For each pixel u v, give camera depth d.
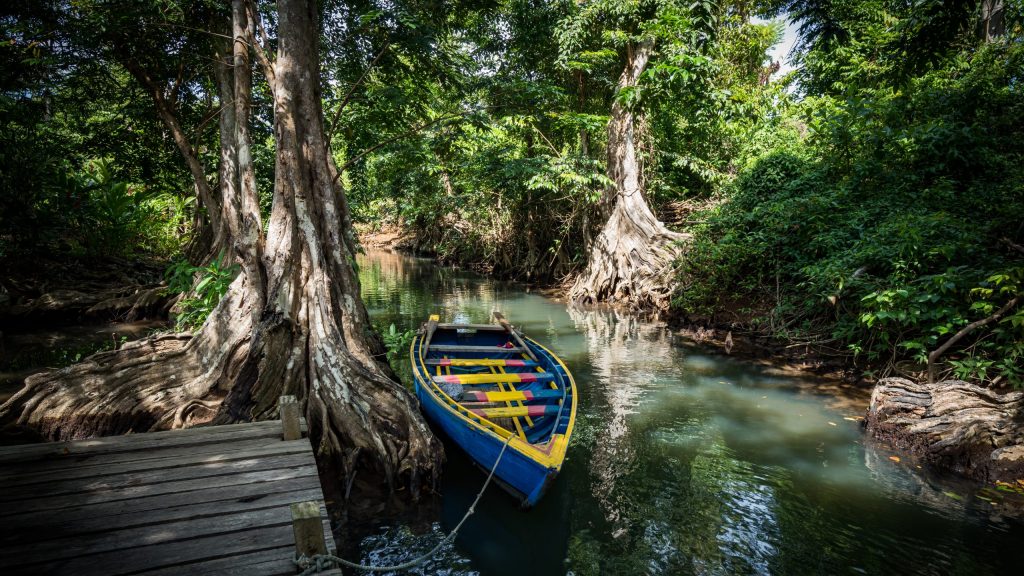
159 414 6.45
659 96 13.30
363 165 18.05
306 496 3.67
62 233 15.25
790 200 12.33
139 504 3.51
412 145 17.66
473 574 4.36
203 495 3.64
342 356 6.41
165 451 4.35
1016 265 7.45
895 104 11.16
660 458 6.31
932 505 5.22
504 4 17.27
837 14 14.82
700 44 7.89
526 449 4.89
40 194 13.59
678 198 19.64
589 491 5.61
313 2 8.07
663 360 10.45
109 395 6.47
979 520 4.95
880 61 13.33
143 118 14.60
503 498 5.40
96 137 14.74
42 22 11.05
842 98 12.84
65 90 13.48
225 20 12.14
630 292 16.06
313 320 6.67
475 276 25.44
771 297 12.17
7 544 3.04
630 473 5.97
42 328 12.42
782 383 8.98
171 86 14.45
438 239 33.56
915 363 8.02
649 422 7.35
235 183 12.59
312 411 6.26
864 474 5.86
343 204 8.59
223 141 12.55
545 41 17.45
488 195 23.48
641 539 4.79
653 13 15.11
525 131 20.20
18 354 10.05
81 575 2.79
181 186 18.30
